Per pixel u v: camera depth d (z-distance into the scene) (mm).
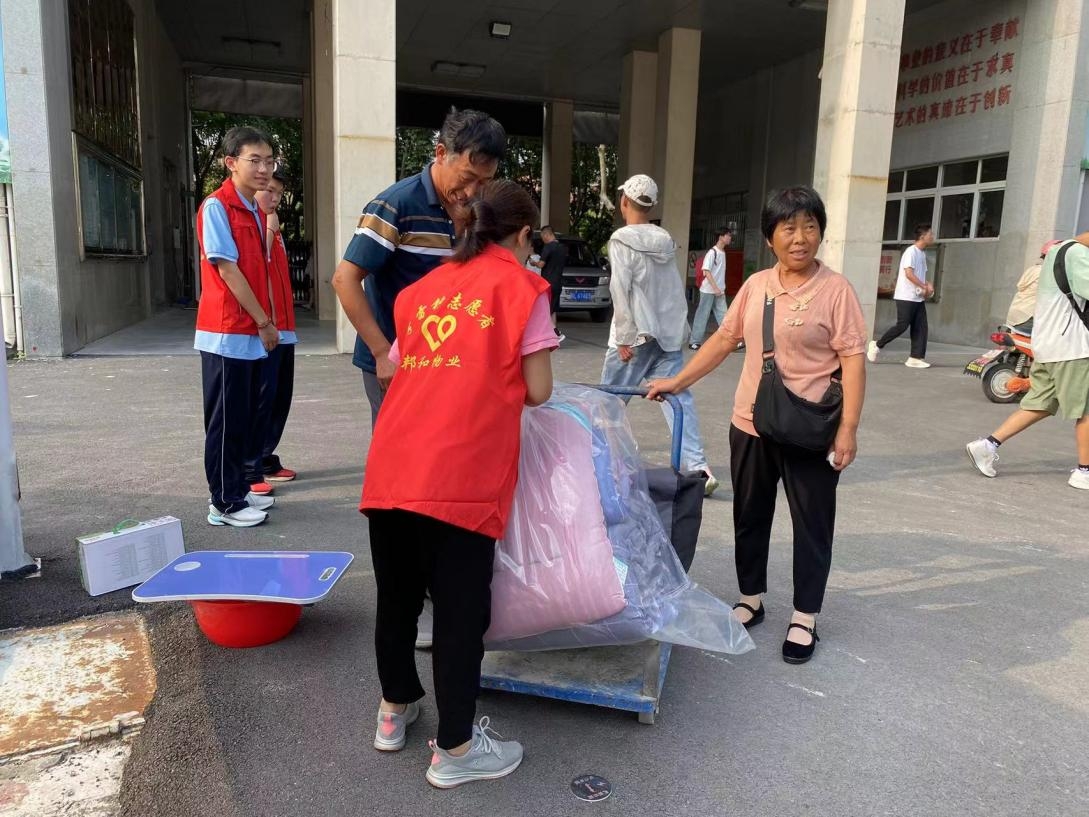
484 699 2740
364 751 2436
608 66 18453
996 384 8055
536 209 2258
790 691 2826
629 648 2846
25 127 8562
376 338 2939
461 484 2051
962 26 13094
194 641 3051
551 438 2420
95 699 2652
